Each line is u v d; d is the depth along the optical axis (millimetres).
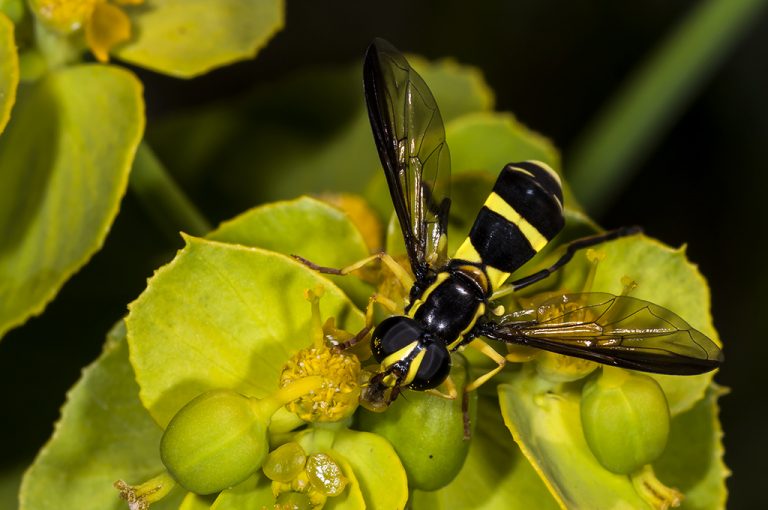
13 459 162
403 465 143
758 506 187
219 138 180
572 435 145
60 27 155
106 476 149
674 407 147
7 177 154
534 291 151
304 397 141
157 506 148
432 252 151
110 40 156
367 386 142
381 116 151
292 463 140
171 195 165
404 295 149
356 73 181
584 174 181
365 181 178
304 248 149
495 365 150
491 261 150
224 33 159
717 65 183
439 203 153
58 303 169
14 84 149
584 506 143
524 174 151
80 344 168
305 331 144
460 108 177
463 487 147
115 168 152
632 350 143
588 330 145
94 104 154
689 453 152
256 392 144
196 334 143
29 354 166
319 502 140
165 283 143
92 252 150
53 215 153
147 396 143
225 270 143
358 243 149
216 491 139
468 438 143
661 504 143
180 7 159
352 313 144
